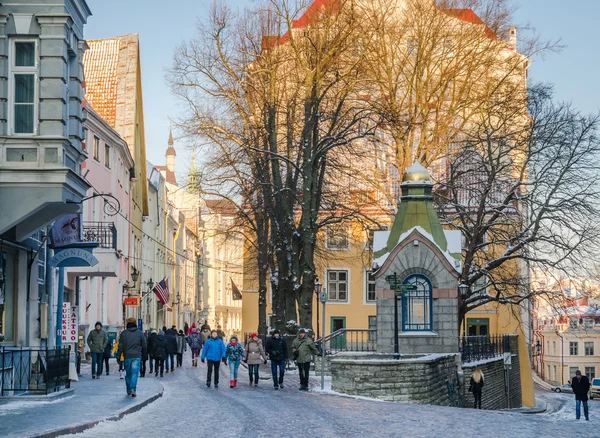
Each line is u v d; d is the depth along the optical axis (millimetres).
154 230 82688
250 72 43531
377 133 54062
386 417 21031
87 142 47656
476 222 44062
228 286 150000
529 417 24047
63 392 23062
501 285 46344
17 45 21203
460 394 34344
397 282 32062
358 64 43688
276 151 43656
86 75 64312
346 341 48719
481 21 49875
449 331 36594
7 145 20875
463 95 50281
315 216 42750
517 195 44688
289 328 42562
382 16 48781
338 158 47594
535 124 44938
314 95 42156
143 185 71000
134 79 63875
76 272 38000
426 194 37906
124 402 21812
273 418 19891
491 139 44500
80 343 44031
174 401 24156
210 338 30375
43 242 24656
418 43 49188
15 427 16047
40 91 21047
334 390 28266
